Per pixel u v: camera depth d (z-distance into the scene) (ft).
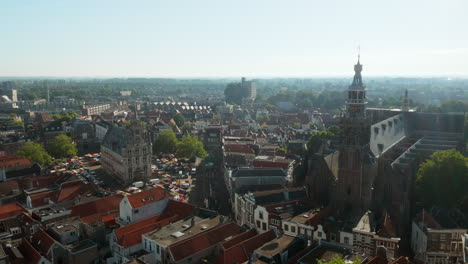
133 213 399.85
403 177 404.36
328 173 428.15
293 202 409.69
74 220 399.03
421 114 643.86
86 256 344.49
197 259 322.14
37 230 372.79
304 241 327.67
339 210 397.19
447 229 338.54
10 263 318.65
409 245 389.19
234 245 313.94
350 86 393.50
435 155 439.63
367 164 387.55
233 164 636.89
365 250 319.88
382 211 389.19
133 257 333.21
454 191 404.77
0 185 503.20
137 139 627.05
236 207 465.88
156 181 621.72
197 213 406.82
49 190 501.15
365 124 385.50
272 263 290.56
